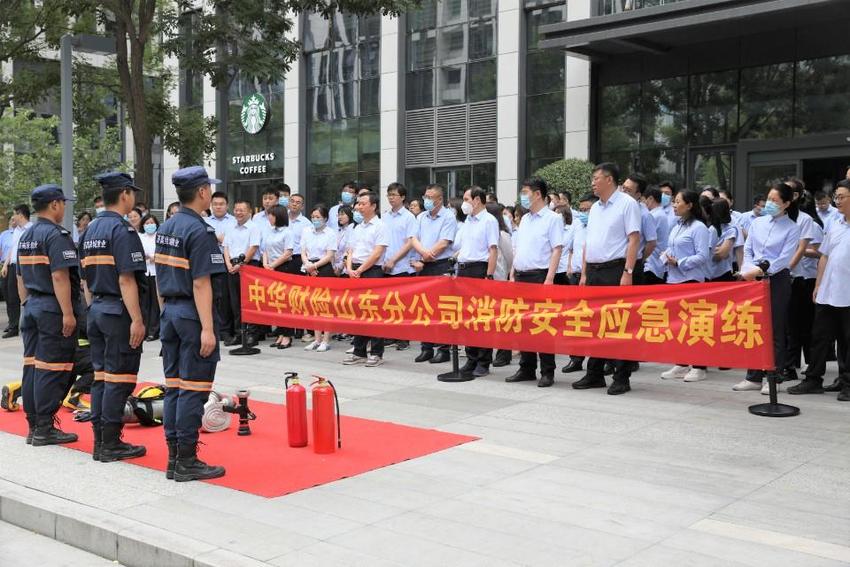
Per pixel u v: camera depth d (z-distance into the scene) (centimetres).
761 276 796
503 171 1883
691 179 1609
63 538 489
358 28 2186
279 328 1209
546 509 486
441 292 906
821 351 780
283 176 2386
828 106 1430
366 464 582
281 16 1460
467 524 463
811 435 641
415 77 2083
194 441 554
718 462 575
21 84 1667
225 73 1446
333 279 1020
